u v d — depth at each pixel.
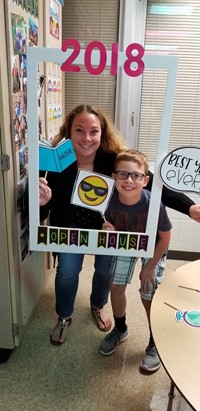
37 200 1.10
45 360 1.61
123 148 1.21
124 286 1.57
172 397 1.17
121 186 1.13
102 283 1.74
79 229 1.13
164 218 1.30
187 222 2.56
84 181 1.10
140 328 1.84
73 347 1.70
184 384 0.72
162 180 1.03
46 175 1.13
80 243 1.15
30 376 1.52
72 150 1.10
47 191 1.15
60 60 0.94
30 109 0.99
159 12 2.24
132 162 1.11
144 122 2.46
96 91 2.34
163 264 1.47
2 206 1.33
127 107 2.37
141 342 1.74
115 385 1.48
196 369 0.75
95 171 1.17
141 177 1.13
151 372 1.54
